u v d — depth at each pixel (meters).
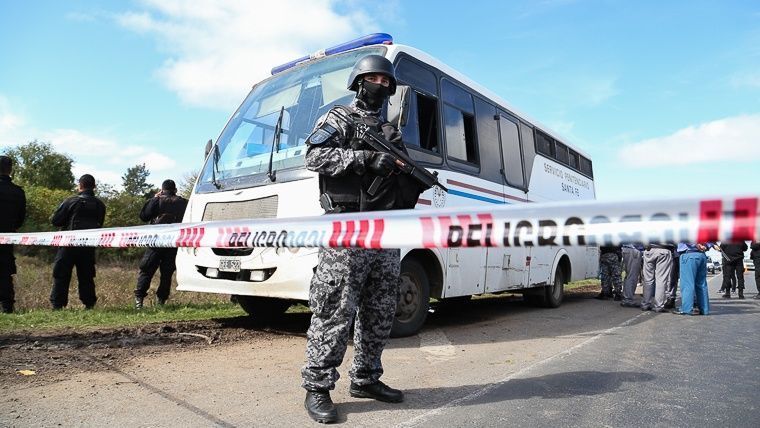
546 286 8.54
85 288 6.95
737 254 12.04
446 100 6.17
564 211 1.70
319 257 2.88
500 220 1.86
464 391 3.38
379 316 3.04
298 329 5.62
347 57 5.50
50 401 2.90
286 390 3.26
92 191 7.09
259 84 6.17
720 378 3.87
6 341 4.39
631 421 2.90
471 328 6.23
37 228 22.81
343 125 2.88
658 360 4.46
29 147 53.56
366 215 2.31
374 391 3.10
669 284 8.11
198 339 4.87
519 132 8.12
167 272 7.45
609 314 7.86
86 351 4.16
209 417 2.74
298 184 4.68
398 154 2.93
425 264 5.73
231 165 5.47
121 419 2.67
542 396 3.31
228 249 4.99
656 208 1.52
